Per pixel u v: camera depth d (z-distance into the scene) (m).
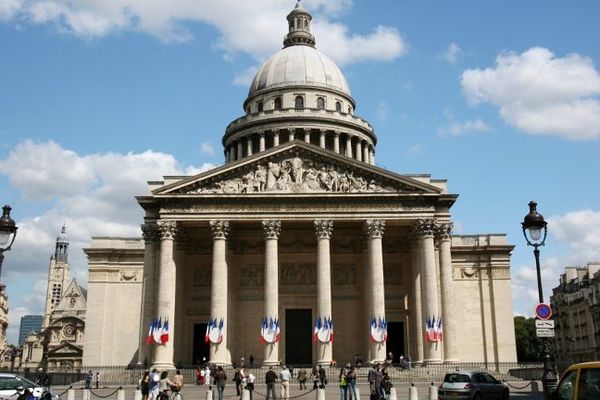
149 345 90.75
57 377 87.69
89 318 110.69
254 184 92.94
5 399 44.81
